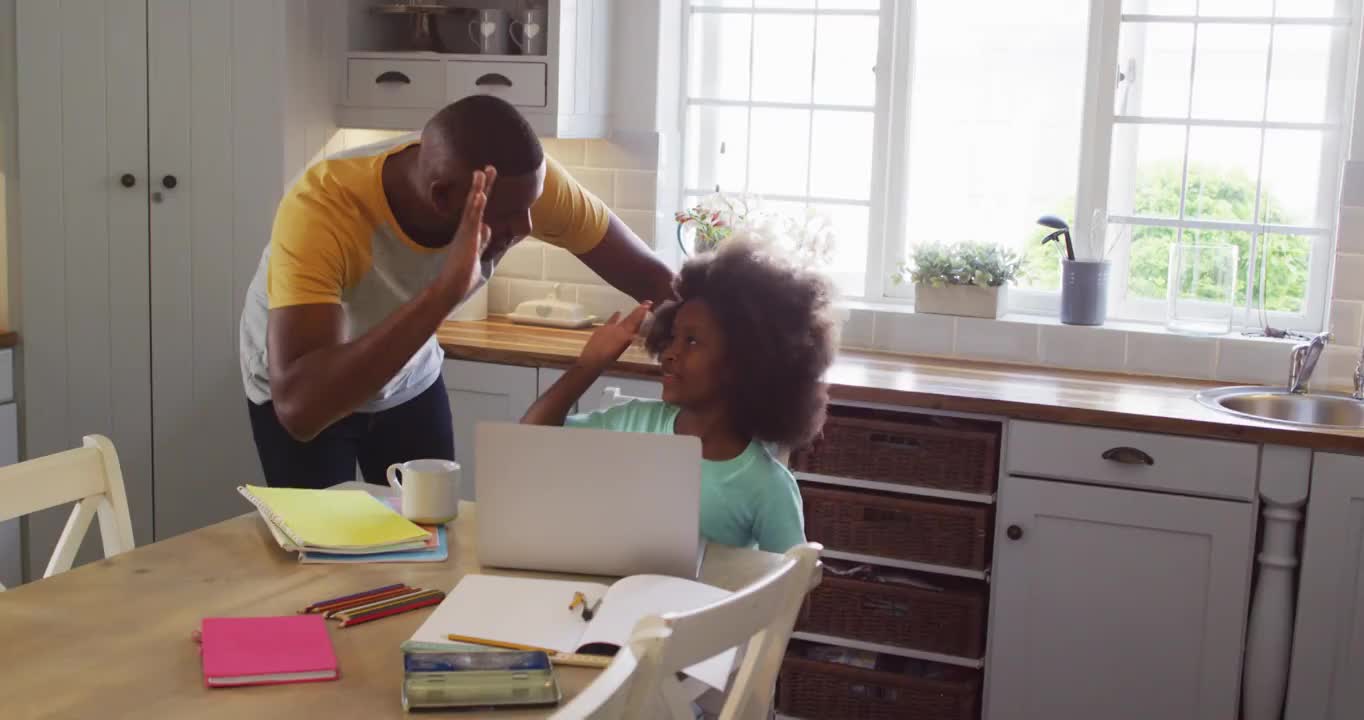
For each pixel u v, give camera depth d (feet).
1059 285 11.74
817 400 6.48
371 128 11.54
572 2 11.16
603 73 11.91
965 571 9.65
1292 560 8.98
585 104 11.58
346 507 6.28
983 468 9.56
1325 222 10.92
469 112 6.25
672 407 6.80
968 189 11.92
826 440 9.95
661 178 12.16
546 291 12.46
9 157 11.37
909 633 9.84
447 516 6.29
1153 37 11.21
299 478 8.16
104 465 6.30
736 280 6.33
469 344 11.05
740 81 12.40
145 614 5.13
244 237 11.16
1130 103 11.33
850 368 10.62
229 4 10.91
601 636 4.86
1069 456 9.34
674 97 12.42
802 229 11.43
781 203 12.44
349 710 4.37
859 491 10.07
